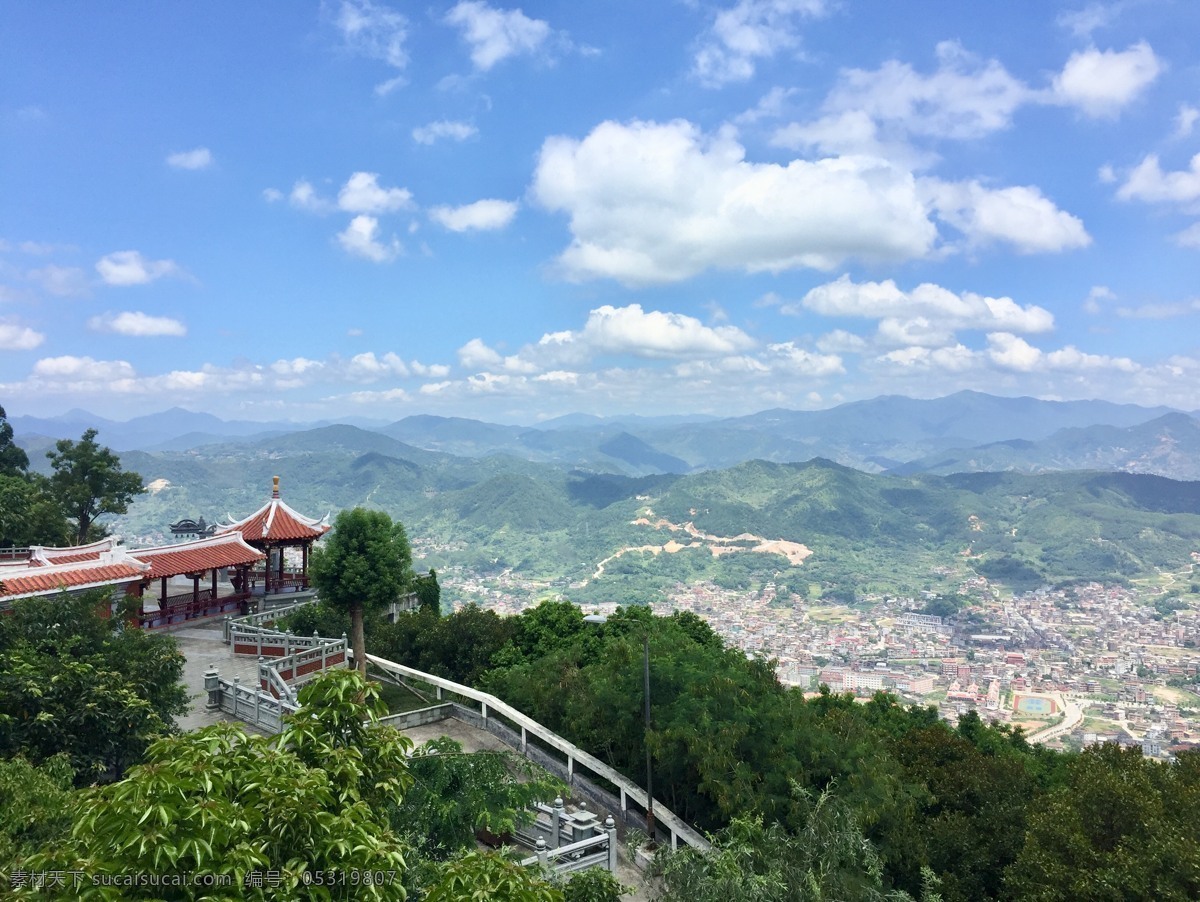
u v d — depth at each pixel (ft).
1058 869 46.37
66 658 52.60
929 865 56.39
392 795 27.89
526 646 105.60
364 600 90.48
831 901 36.63
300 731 26.25
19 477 166.20
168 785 19.36
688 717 62.03
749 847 39.99
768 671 74.18
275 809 20.92
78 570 96.99
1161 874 42.65
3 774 35.09
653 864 43.19
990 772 63.52
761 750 59.67
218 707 79.71
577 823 55.52
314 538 136.15
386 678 100.22
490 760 42.83
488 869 23.09
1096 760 55.31
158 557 115.24
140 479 167.84
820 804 42.32
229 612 124.77
